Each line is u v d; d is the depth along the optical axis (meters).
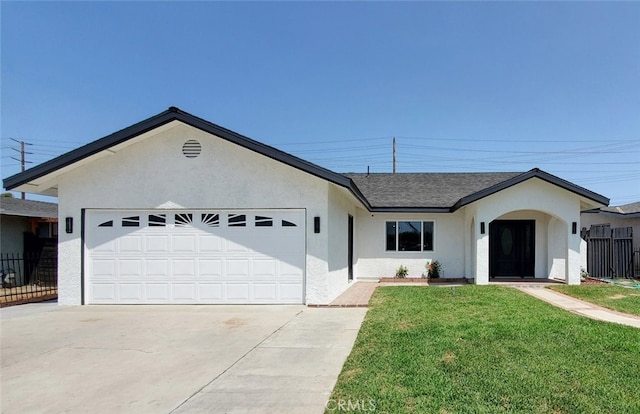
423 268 17.64
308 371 5.86
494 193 14.66
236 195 11.30
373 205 17.19
